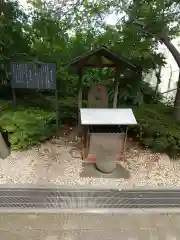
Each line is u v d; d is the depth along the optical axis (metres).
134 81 6.49
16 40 5.34
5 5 4.76
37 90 6.27
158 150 4.52
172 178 3.88
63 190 3.48
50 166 4.00
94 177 3.80
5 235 2.69
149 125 4.66
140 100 6.41
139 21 4.79
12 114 4.48
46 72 4.56
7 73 5.77
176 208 3.24
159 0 4.45
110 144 4.00
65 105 6.09
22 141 4.16
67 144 4.76
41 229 2.79
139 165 4.18
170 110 5.77
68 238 2.69
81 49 6.34
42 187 3.52
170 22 4.73
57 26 5.57
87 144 3.99
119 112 4.03
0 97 5.95
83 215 3.04
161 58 6.10
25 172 3.82
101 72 7.43
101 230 2.83
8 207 3.11
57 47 6.25
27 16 5.29
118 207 3.22
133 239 2.72
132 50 5.45
